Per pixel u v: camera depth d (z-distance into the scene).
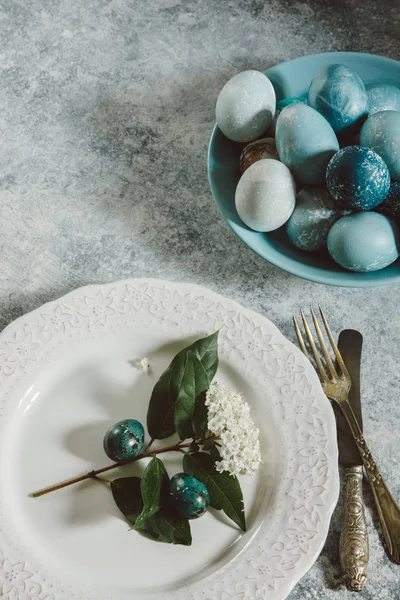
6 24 1.06
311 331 0.93
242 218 0.89
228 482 0.82
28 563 0.83
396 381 0.91
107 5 1.07
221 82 1.03
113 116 1.02
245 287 0.95
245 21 1.06
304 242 0.90
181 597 0.82
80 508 0.85
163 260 0.96
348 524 0.85
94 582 0.83
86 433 0.88
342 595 0.85
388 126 0.87
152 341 0.90
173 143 1.01
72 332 0.90
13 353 0.89
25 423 0.88
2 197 0.99
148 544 0.84
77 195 0.99
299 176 0.89
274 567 0.82
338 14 1.05
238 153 0.95
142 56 1.05
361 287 0.89
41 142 1.01
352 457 0.87
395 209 0.88
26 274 0.96
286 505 0.84
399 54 1.04
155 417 0.85
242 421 0.82
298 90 0.96
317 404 0.87
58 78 1.04
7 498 0.85
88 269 0.96
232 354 0.89
